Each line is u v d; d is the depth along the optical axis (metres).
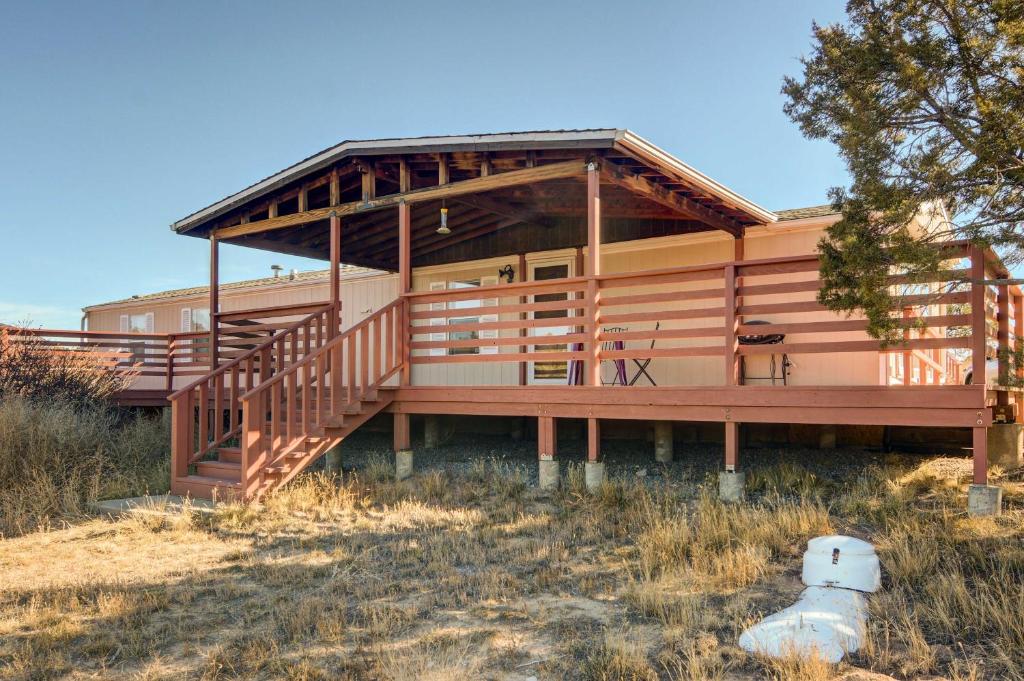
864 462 7.95
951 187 5.55
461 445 10.65
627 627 4.23
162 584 5.25
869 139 5.59
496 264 11.81
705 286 9.73
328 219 9.70
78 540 6.49
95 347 12.83
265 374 9.62
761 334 6.85
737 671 3.58
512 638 4.12
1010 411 7.95
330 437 8.38
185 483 8.26
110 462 8.97
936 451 8.53
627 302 7.52
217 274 11.08
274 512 7.27
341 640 4.15
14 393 9.77
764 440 9.48
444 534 6.38
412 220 10.90
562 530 6.36
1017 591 4.19
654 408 7.28
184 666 3.85
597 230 7.57
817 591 4.46
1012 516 5.57
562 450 9.61
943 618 3.95
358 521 6.91
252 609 4.70
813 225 9.22
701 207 8.80
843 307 5.88
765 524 5.64
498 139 7.81
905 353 8.83
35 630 4.38
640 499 6.91
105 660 3.95
